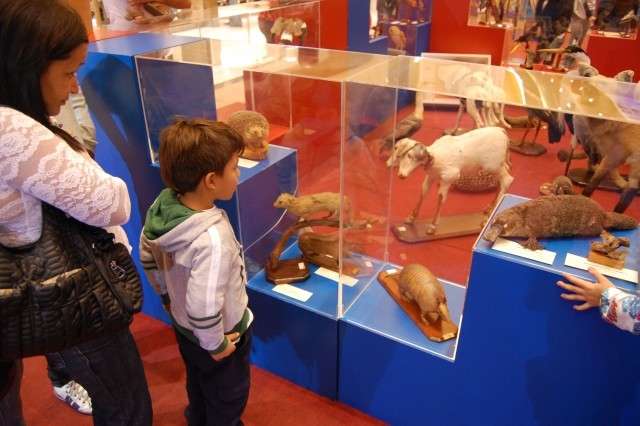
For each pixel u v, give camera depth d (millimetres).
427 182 2094
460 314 1718
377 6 4559
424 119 1943
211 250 1164
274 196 1931
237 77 1993
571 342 1261
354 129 1581
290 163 1972
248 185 1749
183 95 1883
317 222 1864
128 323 1087
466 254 2029
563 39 4172
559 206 1319
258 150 1875
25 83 876
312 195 1854
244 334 1413
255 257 1906
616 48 4000
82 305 981
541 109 1491
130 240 2113
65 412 1796
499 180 1937
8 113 854
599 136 1431
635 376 1209
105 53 1708
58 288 942
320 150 1951
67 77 950
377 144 1804
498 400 1469
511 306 1310
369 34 4461
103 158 1974
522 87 1620
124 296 1052
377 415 1769
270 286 1851
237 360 1423
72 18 897
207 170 1160
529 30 4309
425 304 1606
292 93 1953
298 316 1758
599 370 1255
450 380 1524
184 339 1408
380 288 1868
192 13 2828
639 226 1366
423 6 4840
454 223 2168
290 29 3318
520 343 1344
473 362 1451
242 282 1330
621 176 1438
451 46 4852
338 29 3990
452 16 4781
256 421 1746
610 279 1187
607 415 1299
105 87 1780
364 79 1590
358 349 1688
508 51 4527
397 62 1844
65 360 1134
